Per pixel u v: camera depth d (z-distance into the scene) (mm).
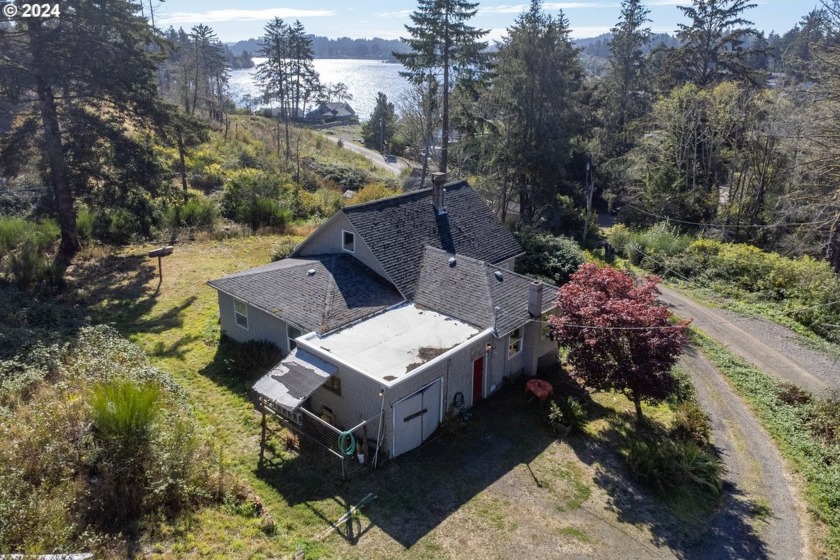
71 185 25078
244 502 11875
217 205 34375
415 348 15625
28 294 20672
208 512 11312
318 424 13969
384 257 19391
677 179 41312
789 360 21766
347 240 20297
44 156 23891
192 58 74938
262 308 17859
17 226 25594
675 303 27328
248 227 32719
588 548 11930
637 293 16172
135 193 26016
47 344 16156
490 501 13078
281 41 70562
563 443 15508
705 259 31859
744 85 50000
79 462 11273
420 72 36812
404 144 80625
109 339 16984
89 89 23719
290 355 15469
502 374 17953
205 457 12891
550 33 34969
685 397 18109
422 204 22156
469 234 22578
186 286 23969
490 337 16672
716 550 12148
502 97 36031
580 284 16828
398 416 14195
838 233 29422
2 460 10719
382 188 40562
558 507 13070
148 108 25219
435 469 14102
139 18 24812
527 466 14445
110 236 28516
